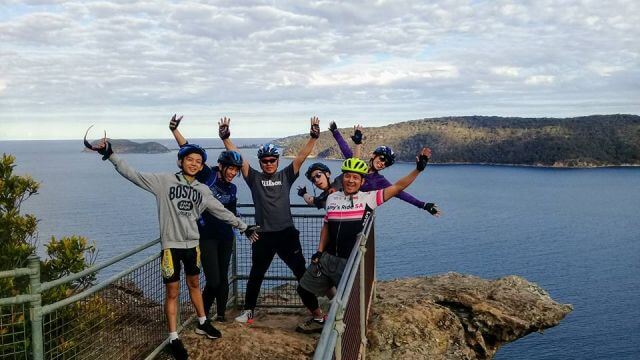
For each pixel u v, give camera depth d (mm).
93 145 4836
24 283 6977
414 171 6008
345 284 3084
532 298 9125
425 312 7828
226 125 6266
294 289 8328
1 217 7582
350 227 6004
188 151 5188
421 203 6145
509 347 86500
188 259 5355
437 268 118500
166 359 5691
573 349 82125
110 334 5121
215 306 7371
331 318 2467
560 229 181125
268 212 6336
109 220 161375
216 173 6215
